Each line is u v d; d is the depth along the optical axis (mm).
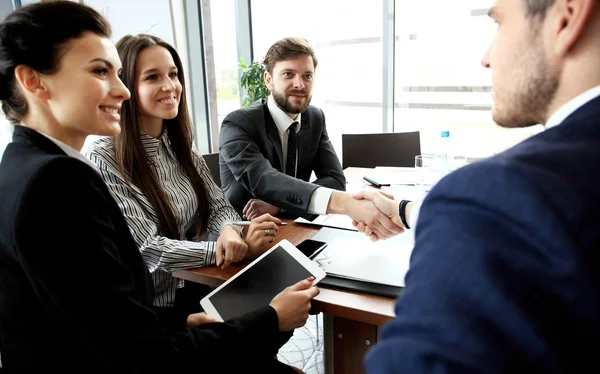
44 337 746
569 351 292
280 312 893
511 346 288
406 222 1143
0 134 2199
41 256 684
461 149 3137
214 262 1176
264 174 1557
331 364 1156
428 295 320
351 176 2133
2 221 717
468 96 3053
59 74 829
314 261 1073
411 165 2590
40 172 697
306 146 1963
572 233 301
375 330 1066
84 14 856
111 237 780
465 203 344
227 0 3609
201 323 947
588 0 351
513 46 414
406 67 3281
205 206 1568
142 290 881
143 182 1350
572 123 372
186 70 3539
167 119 1487
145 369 762
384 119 3422
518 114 432
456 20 2980
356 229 1319
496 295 295
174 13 3320
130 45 1343
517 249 311
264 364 1089
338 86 3568
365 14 3291
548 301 296
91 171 779
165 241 1244
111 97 909
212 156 2324
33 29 795
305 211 1386
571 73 379
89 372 759
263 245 1192
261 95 3365
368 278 968
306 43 1827
